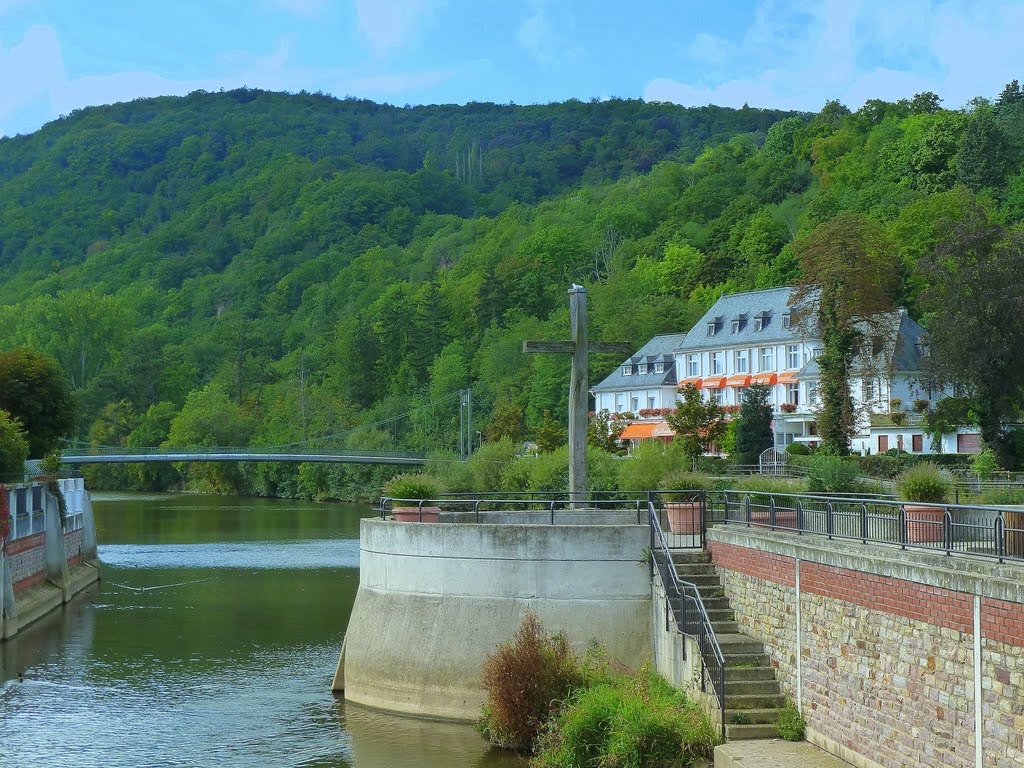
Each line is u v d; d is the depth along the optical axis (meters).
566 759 21.78
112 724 28.83
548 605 26.47
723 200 187.12
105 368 195.62
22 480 51.62
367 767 24.03
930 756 16.30
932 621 16.27
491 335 158.62
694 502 27.83
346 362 173.12
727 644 22.22
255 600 50.31
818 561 19.78
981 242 59.91
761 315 100.75
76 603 51.03
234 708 30.12
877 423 77.88
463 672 26.83
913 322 86.75
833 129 188.25
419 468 116.56
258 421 168.75
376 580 29.11
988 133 127.56
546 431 75.44
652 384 107.44
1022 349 58.06
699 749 20.62
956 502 36.12
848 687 18.69
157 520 101.00
